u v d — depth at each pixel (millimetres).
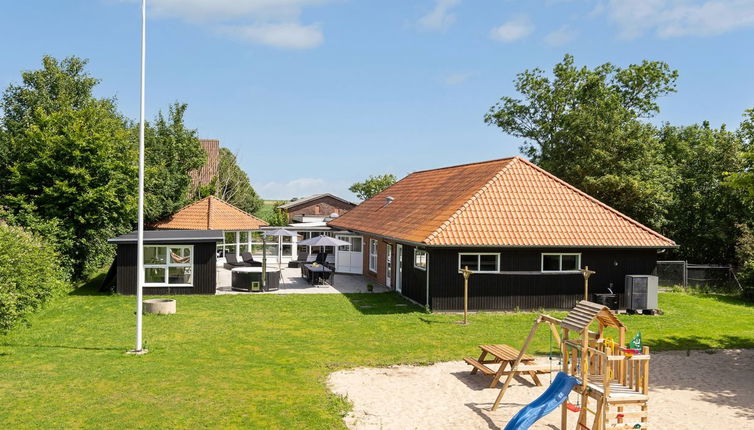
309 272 28453
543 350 15656
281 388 11891
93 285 26938
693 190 32781
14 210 26203
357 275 32281
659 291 27422
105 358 13906
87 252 27594
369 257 31047
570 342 10250
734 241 29969
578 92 41594
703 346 16797
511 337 17094
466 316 18844
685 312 22188
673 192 33469
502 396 11039
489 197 22656
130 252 23812
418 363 14227
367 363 14109
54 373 12562
